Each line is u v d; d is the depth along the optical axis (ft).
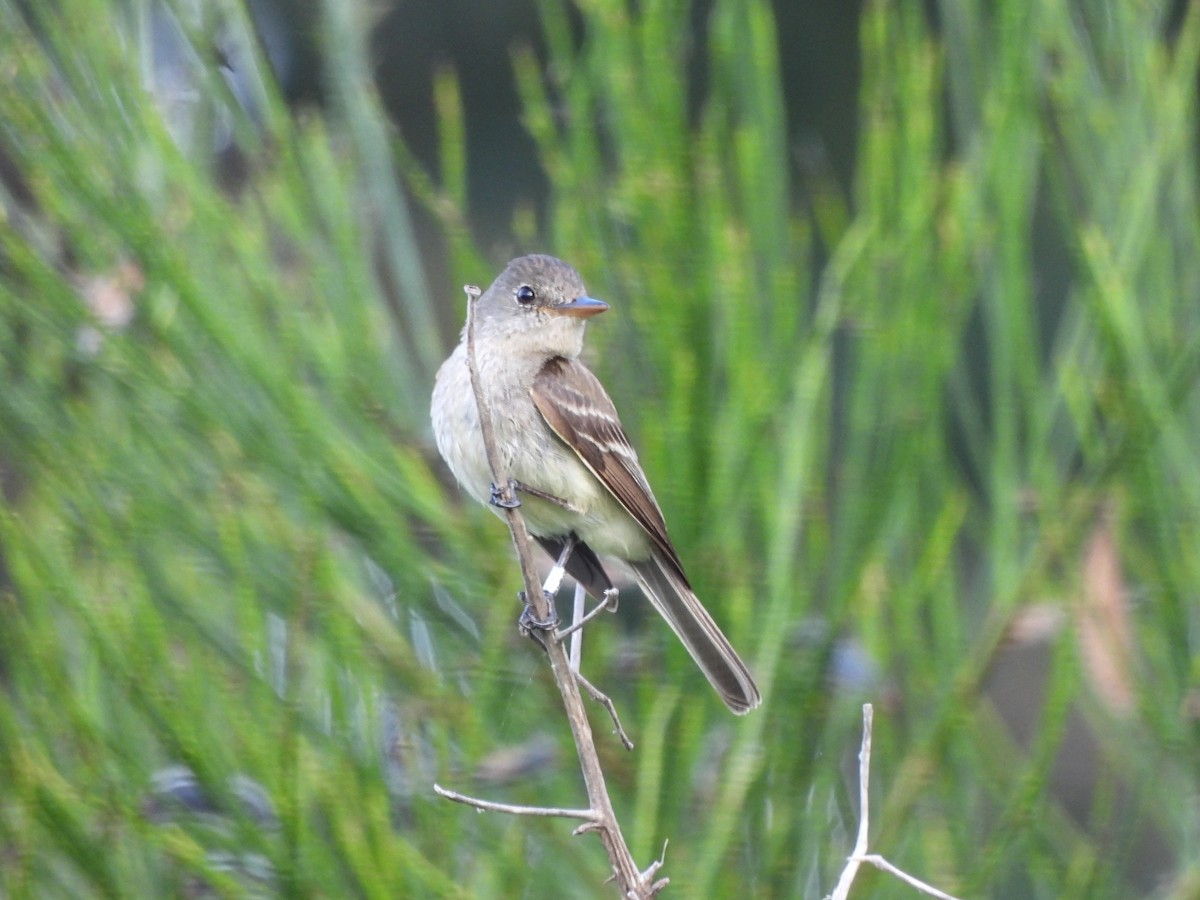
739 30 24.12
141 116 23.15
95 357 22.41
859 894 22.24
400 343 24.54
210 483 22.40
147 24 24.43
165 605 22.30
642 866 22.15
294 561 22.16
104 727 22.18
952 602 22.81
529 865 23.21
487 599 22.98
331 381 22.90
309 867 21.25
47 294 22.45
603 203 23.81
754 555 23.30
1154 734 22.76
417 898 21.16
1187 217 23.53
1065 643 21.81
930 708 22.95
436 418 24.36
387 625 23.15
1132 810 22.99
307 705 22.38
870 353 22.48
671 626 23.09
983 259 22.75
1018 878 25.40
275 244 26.09
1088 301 22.41
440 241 48.67
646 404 22.91
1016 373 22.65
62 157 22.76
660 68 23.47
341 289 23.53
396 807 22.82
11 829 21.61
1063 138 25.70
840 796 23.29
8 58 23.24
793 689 22.35
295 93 44.27
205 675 22.26
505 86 51.34
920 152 23.02
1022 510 22.79
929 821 23.00
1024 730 42.63
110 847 21.61
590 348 27.35
